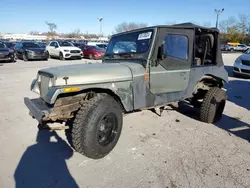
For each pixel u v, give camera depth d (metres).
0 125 4.05
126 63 3.38
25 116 4.53
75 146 2.84
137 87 3.19
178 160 2.97
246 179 2.58
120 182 2.53
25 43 16.94
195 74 3.92
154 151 3.21
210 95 4.16
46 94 2.83
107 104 2.90
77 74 2.76
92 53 17.95
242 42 58.88
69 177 2.62
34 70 11.16
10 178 2.58
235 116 4.85
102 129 2.95
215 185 2.47
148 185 2.47
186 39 3.66
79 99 3.01
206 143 3.47
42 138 3.58
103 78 2.88
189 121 4.41
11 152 3.14
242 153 3.18
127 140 3.55
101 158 3.01
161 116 4.66
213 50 4.31
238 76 10.42
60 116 2.84
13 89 6.88
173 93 3.67
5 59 14.43
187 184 2.49
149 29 3.37
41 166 2.83
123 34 3.80
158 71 3.36
